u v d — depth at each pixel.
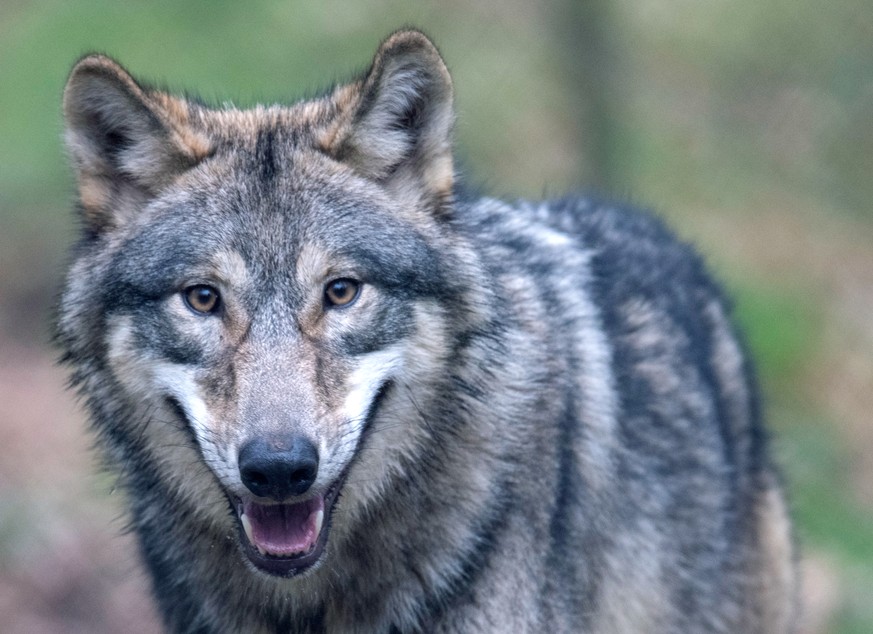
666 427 13.35
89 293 11.33
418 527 11.30
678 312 14.25
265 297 10.62
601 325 12.90
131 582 20.20
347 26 41.59
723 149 41.47
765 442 15.75
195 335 10.71
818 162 41.78
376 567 11.42
